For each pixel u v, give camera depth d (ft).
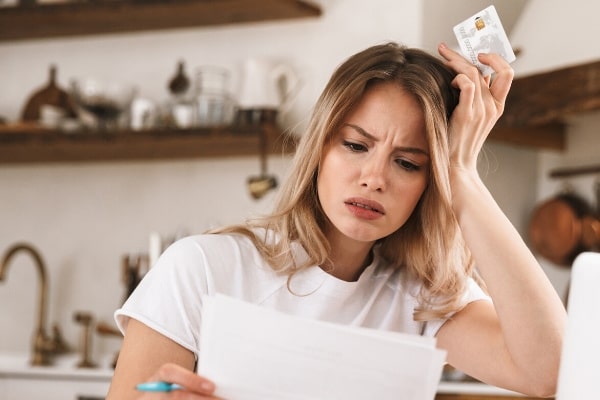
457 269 5.91
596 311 4.00
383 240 6.07
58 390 12.32
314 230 5.65
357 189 5.32
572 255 13.37
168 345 5.30
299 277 5.75
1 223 14.66
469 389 11.01
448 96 5.67
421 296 6.00
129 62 14.17
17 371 12.42
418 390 4.40
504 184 13.64
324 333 4.36
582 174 13.48
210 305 4.43
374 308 6.00
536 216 13.65
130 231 14.06
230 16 13.14
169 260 5.52
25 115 14.07
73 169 14.43
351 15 12.82
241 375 4.38
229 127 12.43
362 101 5.36
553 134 13.62
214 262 5.53
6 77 14.80
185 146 12.94
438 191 5.59
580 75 11.18
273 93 12.69
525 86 11.82
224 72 13.06
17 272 14.44
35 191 14.57
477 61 5.86
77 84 13.32
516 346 5.24
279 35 13.33
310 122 5.51
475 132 5.71
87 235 14.25
